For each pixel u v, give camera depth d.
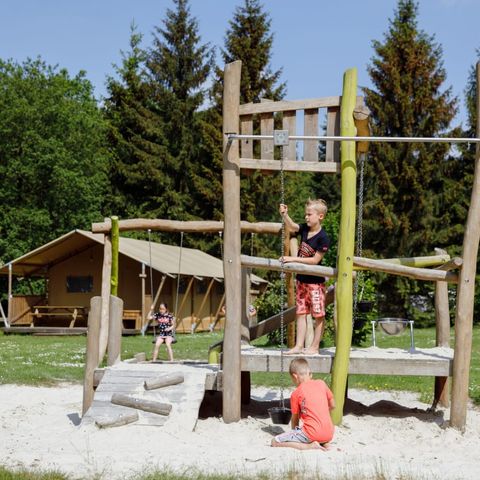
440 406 10.16
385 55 37.53
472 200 8.49
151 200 47.41
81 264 32.12
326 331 18.84
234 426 8.25
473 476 6.10
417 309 36.88
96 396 8.27
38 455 6.72
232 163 8.48
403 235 36.47
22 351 19.59
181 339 26.09
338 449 7.30
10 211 43.31
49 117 44.91
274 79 45.22
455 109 37.34
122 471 6.03
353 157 8.40
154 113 48.38
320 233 8.86
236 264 8.48
